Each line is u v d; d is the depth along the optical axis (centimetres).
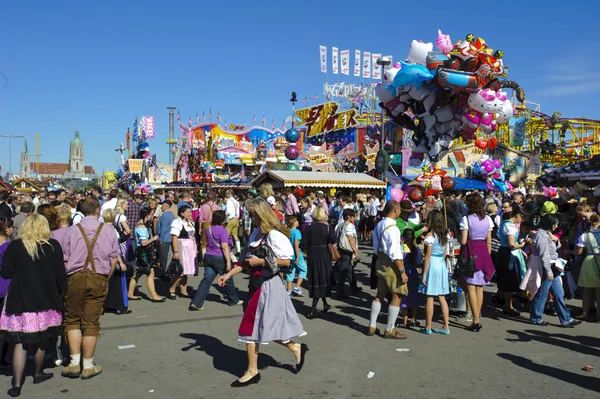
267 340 471
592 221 741
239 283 1062
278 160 2631
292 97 3722
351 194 2241
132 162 5347
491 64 1150
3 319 460
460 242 690
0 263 542
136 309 820
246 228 1371
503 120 1245
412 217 937
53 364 541
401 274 627
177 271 862
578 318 755
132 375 511
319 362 550
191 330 688
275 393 462
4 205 1055
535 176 2686
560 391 465
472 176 2330
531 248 743
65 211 602
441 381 491
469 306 745
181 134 5341
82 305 506
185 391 468
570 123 3072
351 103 3922
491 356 572
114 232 532
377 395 456
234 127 5188
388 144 2902
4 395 456
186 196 1318
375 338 649
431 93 1234
